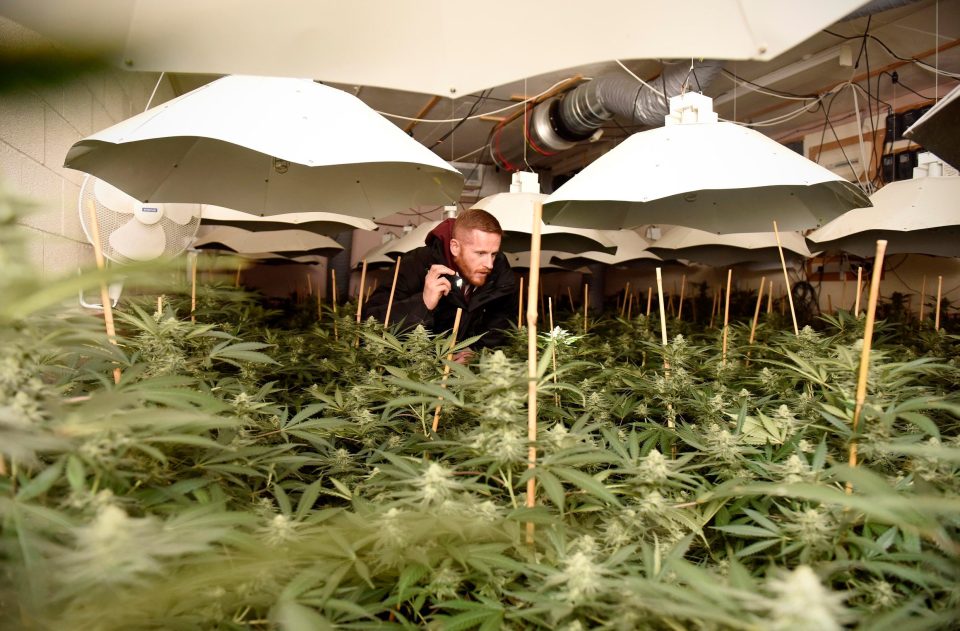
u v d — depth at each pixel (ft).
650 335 8.59
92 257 8.29
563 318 13.97
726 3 2.56
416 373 4.60
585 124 17.11
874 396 3.18
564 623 2.16
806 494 2.01
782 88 17.03
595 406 4.51
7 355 1.97
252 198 6.48
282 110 4.69
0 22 1.75
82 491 2.07
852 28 13.60
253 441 3.31
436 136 22.88
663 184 4.94
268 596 2.22
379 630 2.25
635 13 2.66
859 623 2.16
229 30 2.52
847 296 18.03
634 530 2.69
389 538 2.34
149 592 1.87
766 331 7.54
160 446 2.66
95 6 0.84
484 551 2.39
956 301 15.37
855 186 5.30
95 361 3.45
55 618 1.76
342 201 6.68
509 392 2.63
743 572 2.01
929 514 2.37
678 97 5.98
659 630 2.04
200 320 6.98
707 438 3.56
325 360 6.27
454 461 3.73
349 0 2.67
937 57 14.58
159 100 12.30
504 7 2.77
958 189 7.80
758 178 4.82
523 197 10.21
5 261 1.59
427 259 9.18
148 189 6.03
